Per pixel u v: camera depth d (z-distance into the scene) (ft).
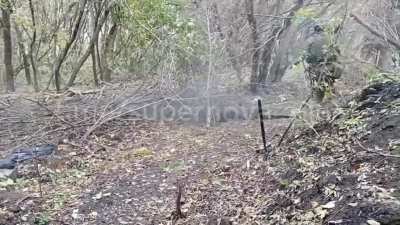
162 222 14.30
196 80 29.22
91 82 45.39
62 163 20.16
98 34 43.37
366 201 10.95
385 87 18.20
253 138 22.54
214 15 29.50
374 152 13.83
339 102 20.76
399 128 14.78
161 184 17.47
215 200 15.39
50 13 44.70
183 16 30.40
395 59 23.57
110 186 17.52
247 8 29.04
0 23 43.34
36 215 14.98
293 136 19.63
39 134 23.70
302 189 13.65
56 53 48.01
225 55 29.55
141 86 30.86
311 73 22.06
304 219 11.84
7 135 23.82
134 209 15.43
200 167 19.11
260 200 14.61
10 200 16.05
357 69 24.00
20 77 55.31
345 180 12.75
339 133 16.93
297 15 25.23
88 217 14.96
